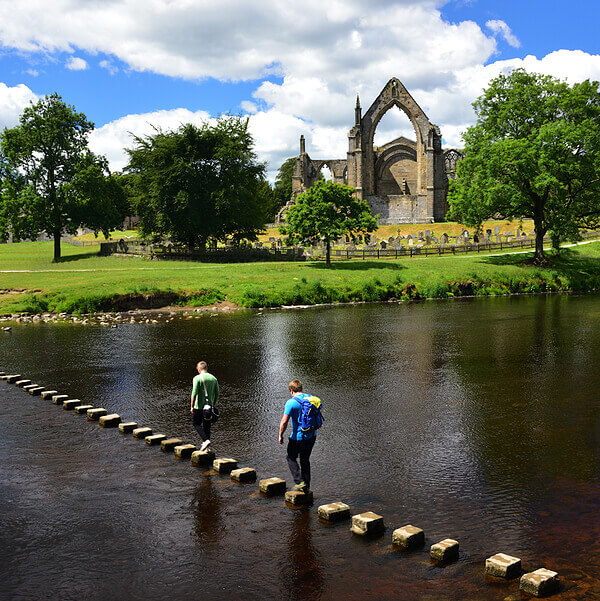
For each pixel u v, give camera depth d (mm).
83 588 6172
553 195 50438
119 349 22250
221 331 26750
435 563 6594
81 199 57469
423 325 27625
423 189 97000
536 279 46719
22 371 18531
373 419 12742
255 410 13625
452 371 17516
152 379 17078
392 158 105250
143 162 59000
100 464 10109
